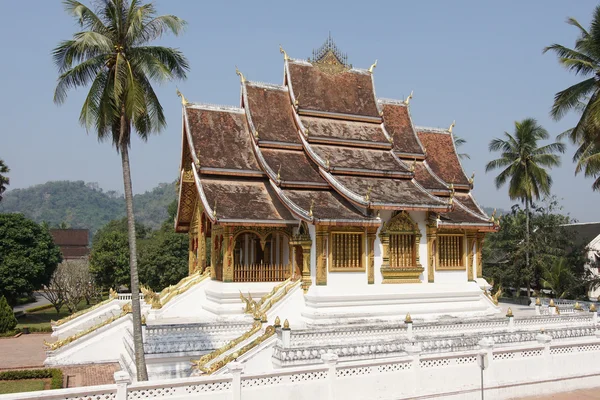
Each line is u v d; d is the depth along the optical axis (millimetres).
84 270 62281
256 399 16469
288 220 30516
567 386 21828
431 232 31922
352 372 18016
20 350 36531
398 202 29297
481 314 32250
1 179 57062
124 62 22094
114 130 23281
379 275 30344
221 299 30031
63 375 27406
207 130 34281
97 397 14453
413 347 19250
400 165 33781
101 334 30844
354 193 29500
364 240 30062
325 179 32000
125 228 107000
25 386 25312
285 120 35281
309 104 35062
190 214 39875
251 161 33594
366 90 37469
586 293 55656
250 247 37000
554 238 57719
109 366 29719
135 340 21531
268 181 33656
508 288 64500
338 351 20875
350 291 29234
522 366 21172
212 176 32625
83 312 37188
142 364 21375
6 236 52750
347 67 38031
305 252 29469
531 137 55406
